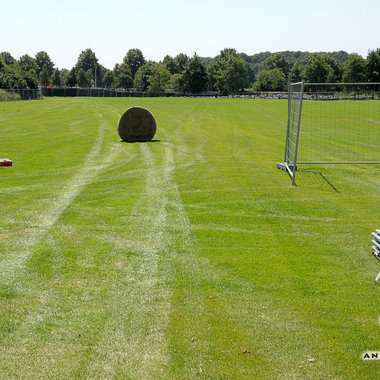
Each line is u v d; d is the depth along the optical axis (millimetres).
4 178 13117
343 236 8773
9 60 139875
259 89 110438
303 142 21656
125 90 117438
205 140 21969
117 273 7020
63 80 143250
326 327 5598
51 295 6320
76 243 8203
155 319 5738
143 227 9086
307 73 91062
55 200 10883
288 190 12289
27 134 23188
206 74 108188
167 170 14523
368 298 6332
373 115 34156
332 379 4684
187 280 6809
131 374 4734
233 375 4715
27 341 5258
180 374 4727
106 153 17609
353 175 14398
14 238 8406
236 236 8688
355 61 87000
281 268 7270
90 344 5219
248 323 5660
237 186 12594
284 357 5008
